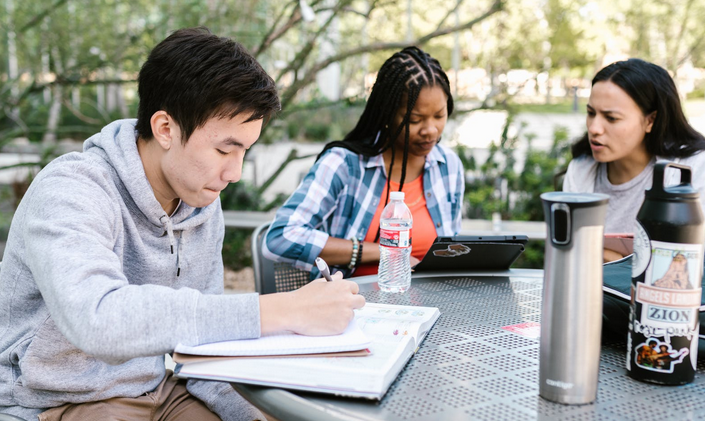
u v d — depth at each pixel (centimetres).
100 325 99
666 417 86
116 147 131
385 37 480
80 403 123
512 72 468
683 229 92
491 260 169
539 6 462
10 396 121
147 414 129
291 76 484
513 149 464
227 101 117
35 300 121
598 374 94
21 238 121
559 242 86
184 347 100
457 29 422
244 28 469
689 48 478
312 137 883
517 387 96
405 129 194
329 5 459
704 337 105
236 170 126
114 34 483
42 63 498
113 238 123
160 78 121
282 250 189
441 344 116
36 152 626
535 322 129
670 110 209
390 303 144
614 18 480
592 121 217
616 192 225
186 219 143
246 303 107
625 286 117
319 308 109
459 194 218
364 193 203
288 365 97
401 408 89
